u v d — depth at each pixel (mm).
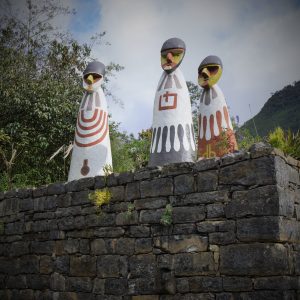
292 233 6363
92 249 8375
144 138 13078
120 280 7773
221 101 9055
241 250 6352
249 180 6449
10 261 10203
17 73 16359
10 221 10453
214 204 6773
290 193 6551
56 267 9000
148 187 7641
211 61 9227
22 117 15500
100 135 9867
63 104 15352
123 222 7922
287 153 7039
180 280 6945
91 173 9602
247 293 6207
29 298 9492
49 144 15422
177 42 9133
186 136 8703
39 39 17625
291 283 6031
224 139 8680
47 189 9586
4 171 14336
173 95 8875
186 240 6984
